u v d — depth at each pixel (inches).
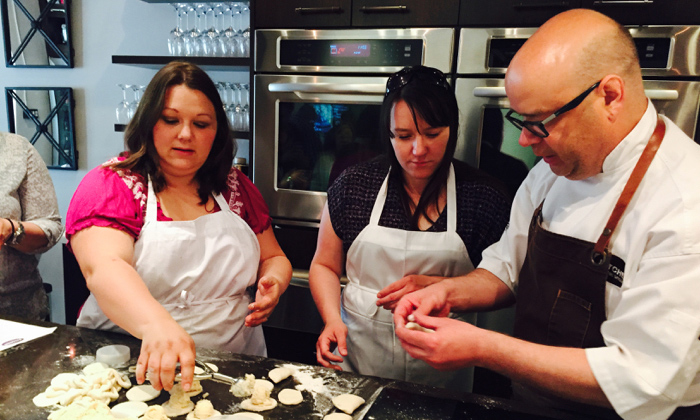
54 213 70.1
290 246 84.2
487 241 51.8
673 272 29.3
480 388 70.7
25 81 112.8
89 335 43.5
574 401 35.8
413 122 45.9
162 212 46.5
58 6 106.5
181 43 92.9
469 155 74.5
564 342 37.6
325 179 82.2
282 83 79.1
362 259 54.3
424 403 35.1
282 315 85.0
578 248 36.0
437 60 73.7
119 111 97.4
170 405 34.3
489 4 70.9
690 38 64.2
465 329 35.4
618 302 34.2
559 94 30.9
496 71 71.1
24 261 69.0
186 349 33.4
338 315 51.4
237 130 91.7
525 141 34.4
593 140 32.7
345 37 76.7
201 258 46.8
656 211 31.4
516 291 47.1
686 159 31.8
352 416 33.6
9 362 38.6
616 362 30.3
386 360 53.8
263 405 34.2
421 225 52.6
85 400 33.5
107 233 41.7
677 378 28.4
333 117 79.3
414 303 41.6
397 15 74.9
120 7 105.2
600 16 32.0
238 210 52.0
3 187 64.5
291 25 79.5
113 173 44.5
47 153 112.7
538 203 44.2
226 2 98.3
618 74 31.0
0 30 109.7
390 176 54.0
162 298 46.4
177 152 43.8
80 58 109.0
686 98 65.2
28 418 32.0
